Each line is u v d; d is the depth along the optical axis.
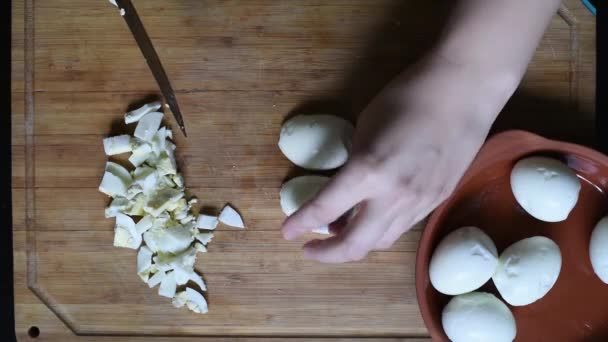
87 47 0.64
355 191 0.50
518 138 0.59
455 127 0.51
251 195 0.64
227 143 0.64
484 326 0.59
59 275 0.65
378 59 0.63
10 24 0.67
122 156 0.65
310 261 0.64
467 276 0.59
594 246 0.60
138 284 0.65
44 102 0.64
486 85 0.52
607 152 0.64
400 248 0.64
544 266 0.59
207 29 0.63
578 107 0.62
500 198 0.62
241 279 0.64
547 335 0.62
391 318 0.64
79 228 0.65
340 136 0.61
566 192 0.59
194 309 0.65
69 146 0.64
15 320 0.65
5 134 0.67
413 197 0.51
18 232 0.65
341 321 0.64
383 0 0.63
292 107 0.63
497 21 0.51
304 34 0.63
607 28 0.64
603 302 0.62
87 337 0.65
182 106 0.64
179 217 0.64
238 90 0.63
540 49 0.62
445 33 0.52
